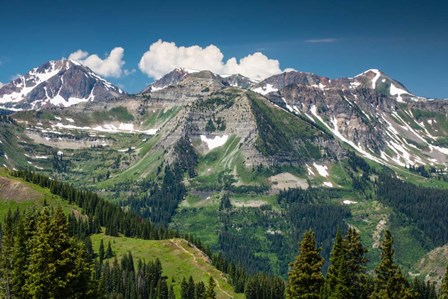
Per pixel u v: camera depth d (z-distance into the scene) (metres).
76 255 77.25
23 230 85.31
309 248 82.94
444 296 95.06
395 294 78.88
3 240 89.19
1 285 86.00
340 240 85.06
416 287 172.50
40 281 72.44
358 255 86.06
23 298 82.56
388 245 81.44
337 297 81.81
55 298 72.94
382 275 81.62
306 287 82.19
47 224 74.75
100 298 94.38
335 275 83.88
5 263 85.88
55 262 72.81
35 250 73.88
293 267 83.94
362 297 84.38
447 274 95.62
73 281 75.12
